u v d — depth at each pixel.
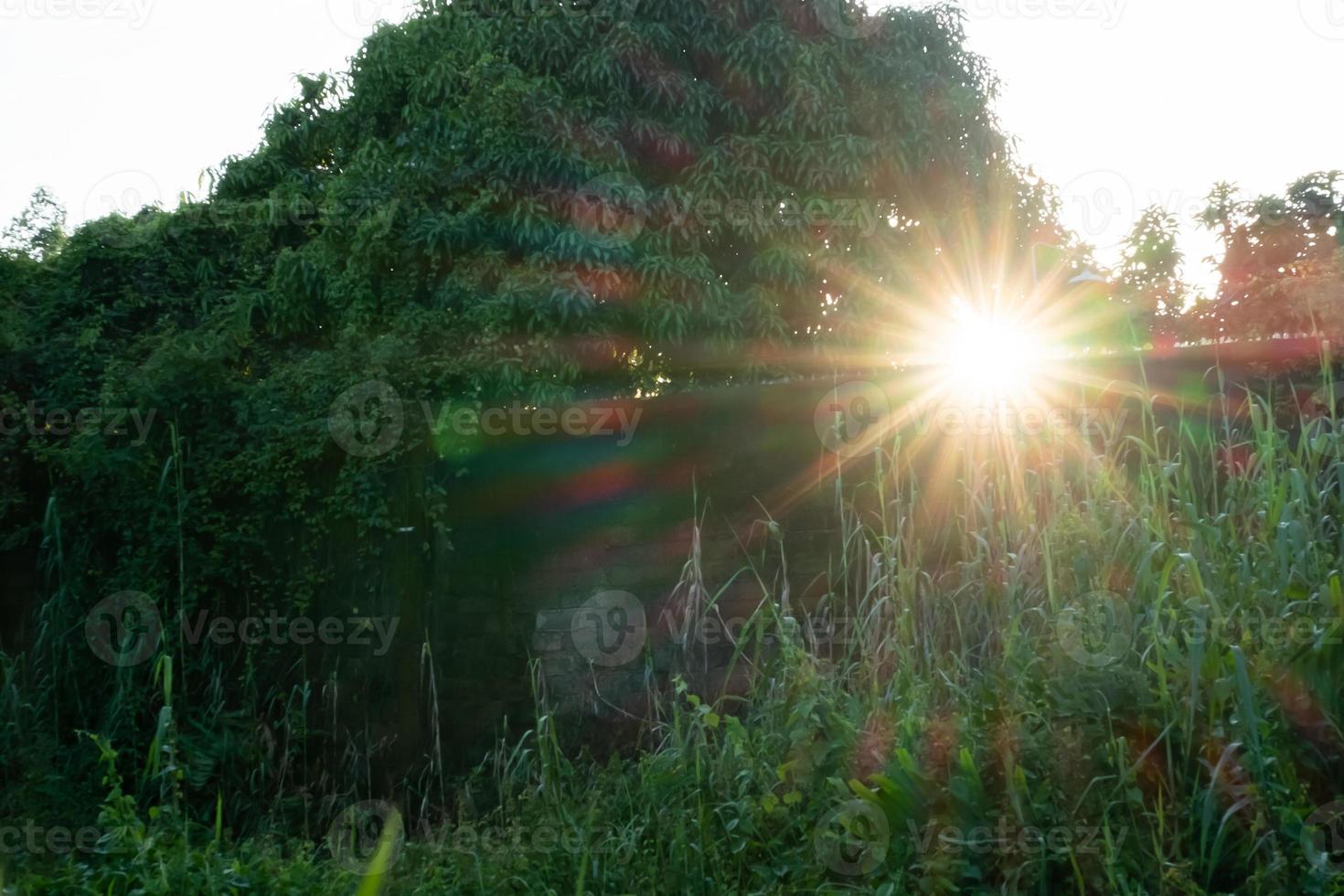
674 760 3.94
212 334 6.21
